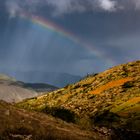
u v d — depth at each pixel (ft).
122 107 376.07
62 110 181.16
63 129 130.21
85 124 174.60
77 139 114.52
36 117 134.10
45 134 101.19
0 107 120.37
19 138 89.10
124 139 158.40
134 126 224.12
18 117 114.83
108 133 162.40
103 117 305.32
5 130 91.30
